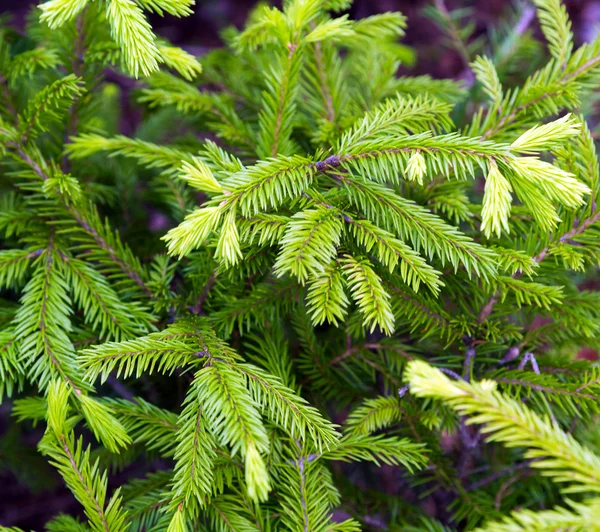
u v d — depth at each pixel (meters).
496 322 0.67
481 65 0.69
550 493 0.71
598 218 0.65
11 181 0.77
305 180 0.62
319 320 0.60
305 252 0.59
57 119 0.68
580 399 0.64
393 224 0.64
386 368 0.71
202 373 0.62
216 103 0.73
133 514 0.66
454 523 0.74
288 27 0.66
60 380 0.63
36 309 0.66
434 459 0.70
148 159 0.70
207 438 0.62
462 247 0.62
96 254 0.69
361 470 0.79
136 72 0.62
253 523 0.65
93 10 0.70
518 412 0.57
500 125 0.69
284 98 0.68
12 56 0.78
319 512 0.63
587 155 0.65
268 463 0.65
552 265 0.66
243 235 0.62
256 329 0.73
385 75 0.75
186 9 0.63
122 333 0.67
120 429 0.63
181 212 0.74
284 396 0.62
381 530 0.72
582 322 0.65
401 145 0.62
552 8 0.69
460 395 0.57
